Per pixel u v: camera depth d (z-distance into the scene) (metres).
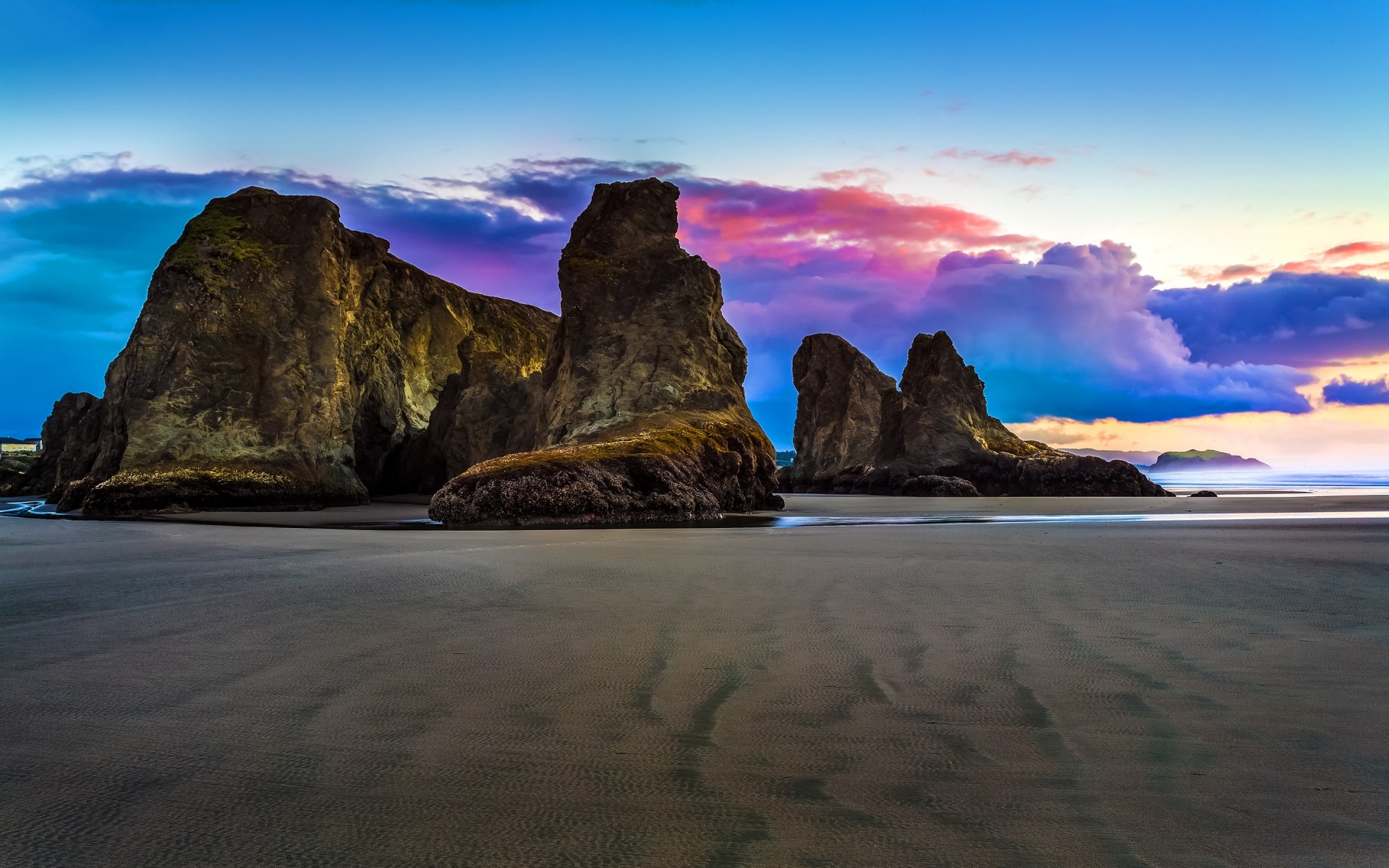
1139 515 25.23
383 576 10.59
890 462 61.47
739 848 3.19
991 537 16.64
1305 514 24.39
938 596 8.83
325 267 40.03
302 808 3.55
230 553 13.99
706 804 3.58
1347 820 3.41
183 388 36.34
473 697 5.11
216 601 8.67
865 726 4.57
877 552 13.61
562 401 39.72
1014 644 6.49
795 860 3.09
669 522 26.31
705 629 7.11
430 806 3.57
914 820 3.43
